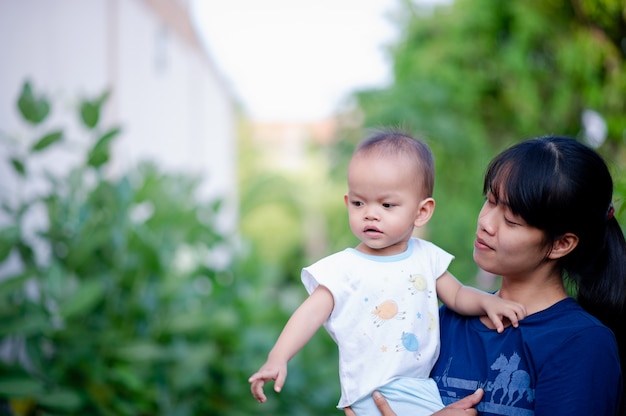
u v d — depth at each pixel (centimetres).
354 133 750
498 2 652
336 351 572
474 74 666
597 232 168
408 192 189
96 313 401
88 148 413
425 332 188
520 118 622
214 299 478
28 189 454
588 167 163
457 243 643
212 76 1240
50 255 397
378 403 180
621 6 474
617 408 160
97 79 581
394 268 190
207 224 477
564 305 168
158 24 808
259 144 2864
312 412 490
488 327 178
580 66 516
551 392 157
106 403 368
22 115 381
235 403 442
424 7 730
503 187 166
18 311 341
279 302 539
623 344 176
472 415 166
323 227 2112
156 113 789
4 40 432
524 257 167
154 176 455
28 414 353
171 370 413
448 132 648
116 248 407
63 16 514
